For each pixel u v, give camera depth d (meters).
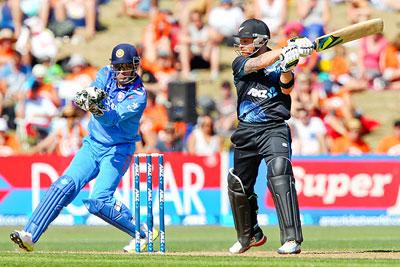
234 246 36.47
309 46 33.78
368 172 59.91
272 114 34.97
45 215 35.59
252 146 35.34
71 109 65.00
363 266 29.70
